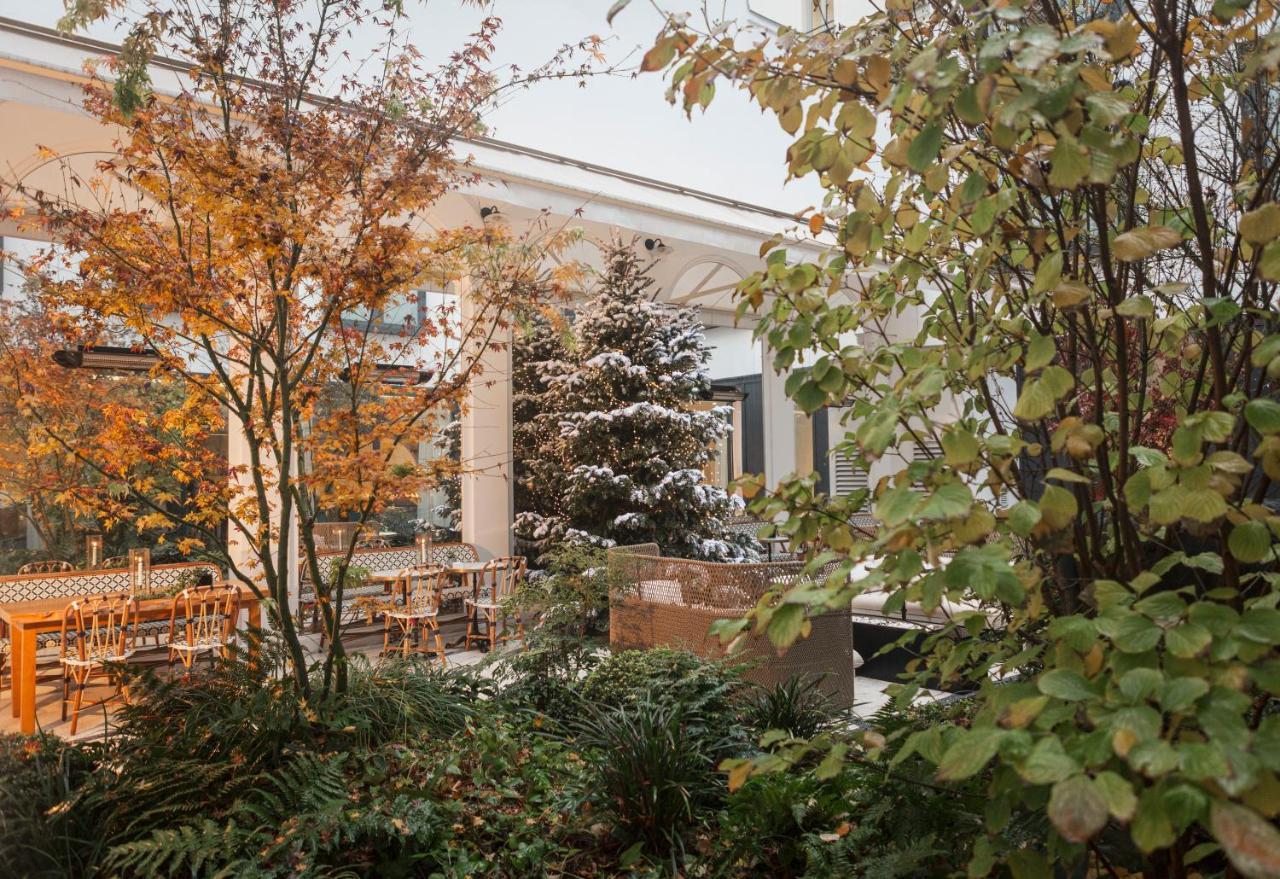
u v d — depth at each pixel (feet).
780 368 5.98
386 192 13.44
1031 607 5.04
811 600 4.45
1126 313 4.50
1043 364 4.56
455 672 15.97
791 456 42.50
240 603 21.70
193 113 13.43
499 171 27.35
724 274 42.06
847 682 18.83
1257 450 4.16
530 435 37.22
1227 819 2.91
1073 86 3.83
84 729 19.47
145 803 10.25
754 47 5.19
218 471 14.21
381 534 33.63
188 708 12.46
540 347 37.50
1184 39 4.61
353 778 11.39
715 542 30.58
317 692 13.06
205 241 13.60
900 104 4.50
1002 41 3.83
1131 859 5.57
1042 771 3.34
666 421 30.48
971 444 4.52
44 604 21.58
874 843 8.19
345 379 14.61
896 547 4.50
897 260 6.82
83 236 12.36
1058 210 5.04
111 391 24.82
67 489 13.28
